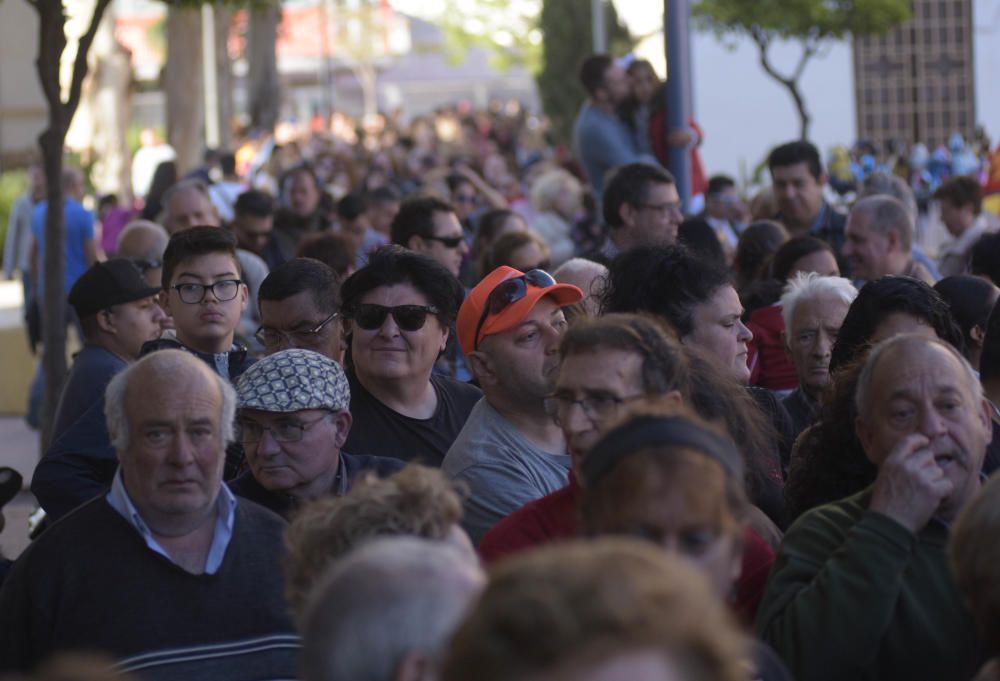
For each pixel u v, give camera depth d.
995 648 8.30
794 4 73.62
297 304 17.09
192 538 11.73
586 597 5.15
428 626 7.15
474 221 40.91
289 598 9.20
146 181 98.50
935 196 30.50
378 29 176.75
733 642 5.19
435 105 193.62
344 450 16.08
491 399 13.84
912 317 14.55
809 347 16.73
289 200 36.12
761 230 25.19
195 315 17.91
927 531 10.44
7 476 15.83
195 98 72.69
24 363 43.00
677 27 30.64
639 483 8.16
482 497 13.34
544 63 104.62
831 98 87.38
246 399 13.48
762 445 12.29
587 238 33.56
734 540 8.40
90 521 11.62
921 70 88.56
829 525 10.69
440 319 16.41
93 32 28.38
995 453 13.41
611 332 10.50
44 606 11.36
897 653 10.01
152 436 11.49
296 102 178.50
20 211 46.47
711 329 13.82
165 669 11.34
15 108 91.44
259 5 36.03
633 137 33.25
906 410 10.53
